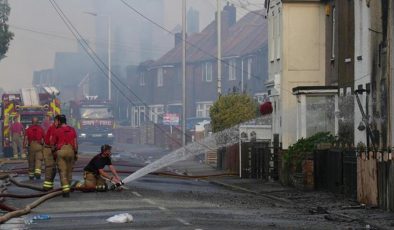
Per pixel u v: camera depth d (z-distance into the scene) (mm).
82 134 117062
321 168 40375
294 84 52156
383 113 37219
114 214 27609
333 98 48312
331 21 51031
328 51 51688
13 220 25688
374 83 38781
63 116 34188
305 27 52250
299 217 28234
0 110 76875
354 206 31688
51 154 36594
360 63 41312
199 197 35781
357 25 41719
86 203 31297
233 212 29359
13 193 35906
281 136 52312
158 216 27125
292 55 52188
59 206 30156
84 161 64562
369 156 32250
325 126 48312
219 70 68938
